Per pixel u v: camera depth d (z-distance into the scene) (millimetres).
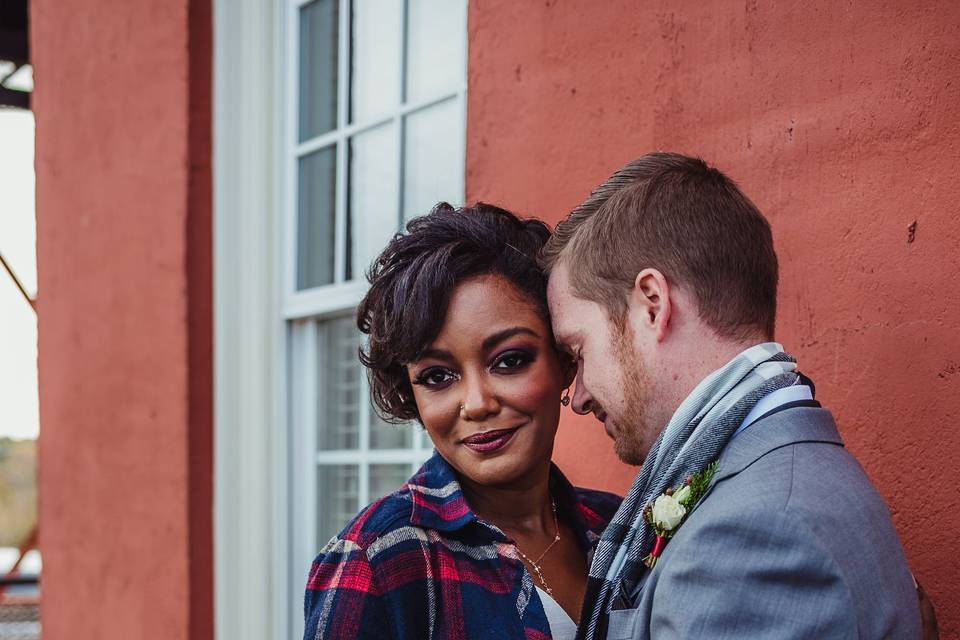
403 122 3244
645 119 2205
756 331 1425
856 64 1812
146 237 4051
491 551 1534
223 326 3818
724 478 1335
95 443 4438
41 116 4910
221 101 3840
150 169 4031
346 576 1450
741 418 1362
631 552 1414
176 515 3848
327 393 3666
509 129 2549
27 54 7012
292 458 3732
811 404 1383
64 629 4746
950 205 1661
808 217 1891
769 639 1191
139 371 4098
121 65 4227
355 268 3443
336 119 3592
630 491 1438
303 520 3703
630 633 1367
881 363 1766
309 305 3621
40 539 4977
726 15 2043
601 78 2309
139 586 4098
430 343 1526
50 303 4840
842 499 1262
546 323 1563
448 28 3047
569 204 2381
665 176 1452
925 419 1696
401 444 3326
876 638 1202
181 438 3818
